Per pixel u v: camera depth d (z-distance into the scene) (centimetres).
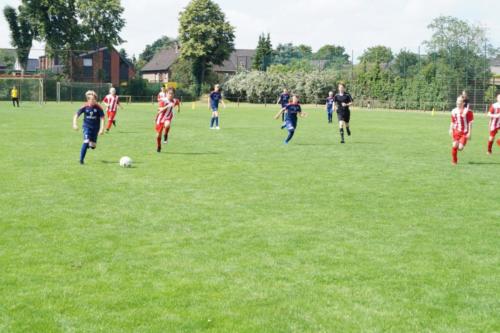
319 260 736
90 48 8519
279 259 738
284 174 1409
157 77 11638
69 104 6025
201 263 718
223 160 1642
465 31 6762
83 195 1116
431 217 979
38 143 2016
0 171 1384
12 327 533
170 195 1131
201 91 8488
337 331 535
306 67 8200
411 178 1380
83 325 539
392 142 2289
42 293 612
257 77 7750
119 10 8462
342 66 7888
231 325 543
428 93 6344
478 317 570
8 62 10062
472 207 1062
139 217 948
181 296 611
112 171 1413
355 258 746
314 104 7512
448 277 680
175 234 848
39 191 1146
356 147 2064
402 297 618
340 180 1334
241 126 3055
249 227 895
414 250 786
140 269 693
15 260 717
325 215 981
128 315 562
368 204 1074
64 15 8112
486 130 3256
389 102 6744
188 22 8394
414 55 6750
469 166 1611
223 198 1111
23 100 7031
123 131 2603
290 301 602
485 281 669
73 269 689
